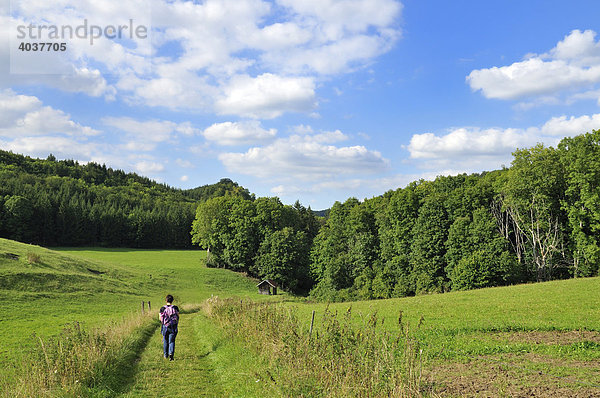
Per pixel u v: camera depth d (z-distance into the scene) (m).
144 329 20.78
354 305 35.66
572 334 17.00
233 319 17.47
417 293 56.16
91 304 42.09
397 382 7.41
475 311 24.53
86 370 10.15
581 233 47.53
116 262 84.56
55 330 25.38
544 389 9.58
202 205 95.94
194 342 17.64
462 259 51.03
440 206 59.62
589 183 47.09
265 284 76.38
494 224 52.41
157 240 128.75
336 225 79.44
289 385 8.27
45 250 65.75
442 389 9.66
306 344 9.88
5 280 43.06
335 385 7.63
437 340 16.67
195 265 90.38
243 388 9.42
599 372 11.15
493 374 11.14
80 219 117.94
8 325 28.12
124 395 9.55
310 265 81.12
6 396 8.42
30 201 109.38
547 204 52.22
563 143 52.69
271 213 89.44
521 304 25.94
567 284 34.22
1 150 197.75
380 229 69.69
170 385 10.52
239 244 87.12
